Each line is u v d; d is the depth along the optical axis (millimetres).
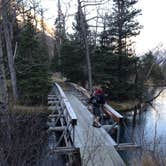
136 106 23719
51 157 6137
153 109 25047
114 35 27297
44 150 4828
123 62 27062
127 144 9938
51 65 37594
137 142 10141
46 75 20484
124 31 27234
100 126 11711
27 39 22406
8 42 18875
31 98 19094
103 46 27234
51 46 52188
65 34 38156
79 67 29672
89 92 21859
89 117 13750
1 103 6504
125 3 27594
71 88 26391
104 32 27484
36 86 19500
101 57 26719
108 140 10250
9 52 18875
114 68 26766
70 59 29906
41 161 4562
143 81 28938
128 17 27422
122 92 26344
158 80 36344
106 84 26516
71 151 9094
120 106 24172
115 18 27578
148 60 30172
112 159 8250
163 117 21125
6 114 4691
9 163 3924
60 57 31344
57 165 8219
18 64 20609
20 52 22234
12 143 4086
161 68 36625
